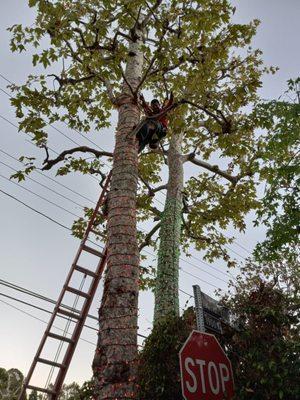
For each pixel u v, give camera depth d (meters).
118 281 5.68
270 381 5.36
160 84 12.17
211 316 6.46
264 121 8.28
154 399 5.78
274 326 6.25
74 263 7.41
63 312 7.05
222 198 14.17
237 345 6.23
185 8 7.07
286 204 9.73
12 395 43.59
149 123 7.50
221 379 5.29
